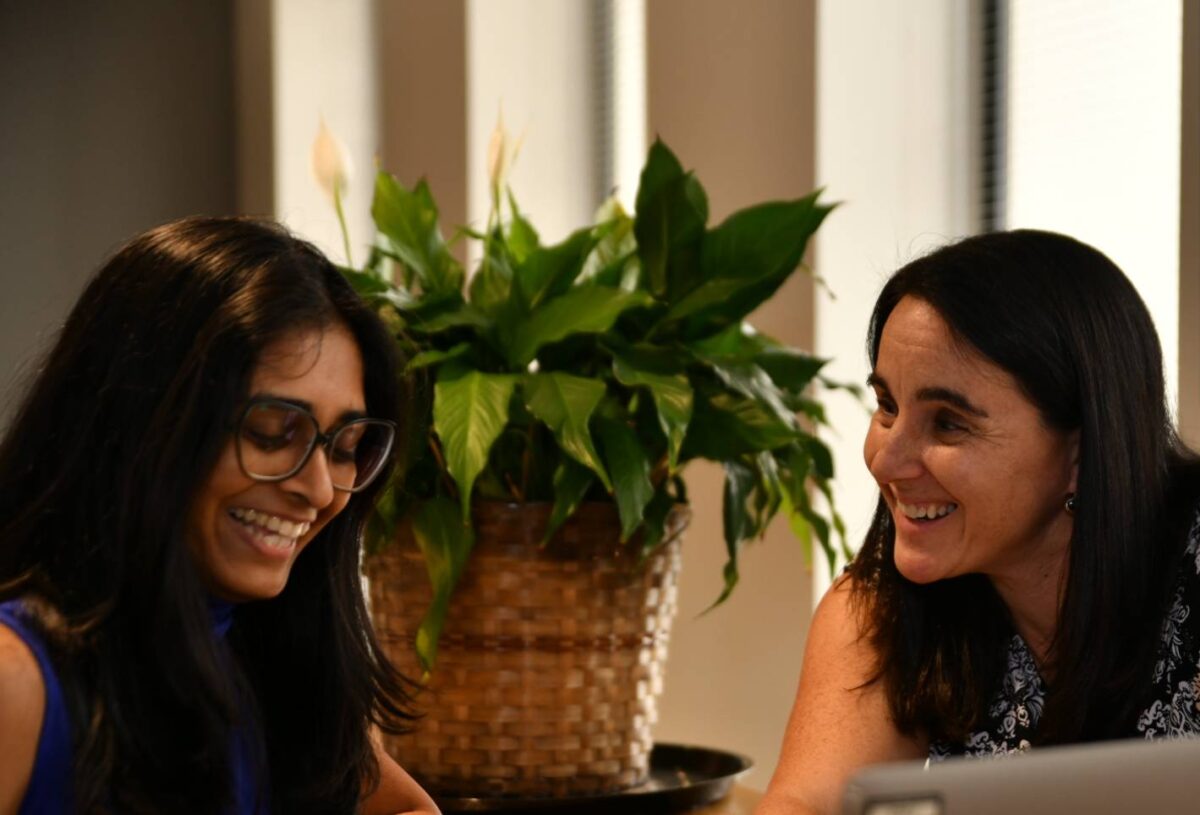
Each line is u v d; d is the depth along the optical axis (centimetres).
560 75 408
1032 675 179
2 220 509
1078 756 93
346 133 502
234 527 138
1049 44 288
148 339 133
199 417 132
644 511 218
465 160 394
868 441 173
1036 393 162
